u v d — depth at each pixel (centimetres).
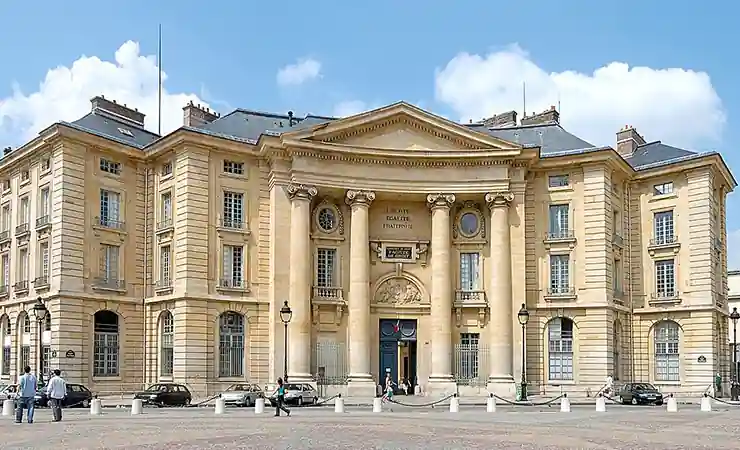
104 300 4772
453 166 5097
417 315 5203
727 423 2967
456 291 5138
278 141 4844
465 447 2030
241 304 4834
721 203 5800
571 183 5188
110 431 2506
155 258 4969
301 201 4875
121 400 4478
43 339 4659
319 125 4897
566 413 3634
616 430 2612
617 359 5219
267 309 4891
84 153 4788
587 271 5069
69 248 4656
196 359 4628
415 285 5219
